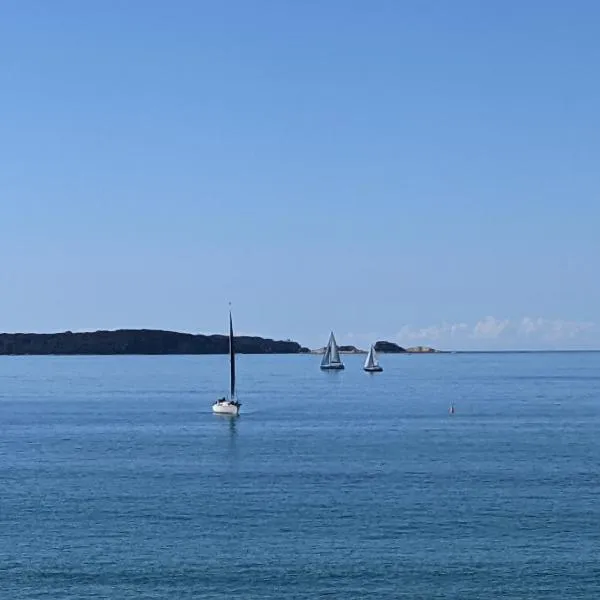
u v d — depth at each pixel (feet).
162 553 322.75
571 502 398.01
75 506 397.80
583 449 571.28
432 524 359.25
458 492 421.18
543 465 501.97
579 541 334.44
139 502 404.98
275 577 298.35
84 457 552.82
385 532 347.77
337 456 545.03
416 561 312.71
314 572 302.66
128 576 299.99
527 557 316.60
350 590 287.69
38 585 292.40
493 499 404.98
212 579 296.71
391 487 434.71
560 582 294.05
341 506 392.27
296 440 631.56
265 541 336.49
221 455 554.46
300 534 345.51
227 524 361.92
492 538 338.75
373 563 310.86
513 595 284.41
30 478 472.44
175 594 284.61
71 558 318.04
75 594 284.82
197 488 437.99
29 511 387.96
